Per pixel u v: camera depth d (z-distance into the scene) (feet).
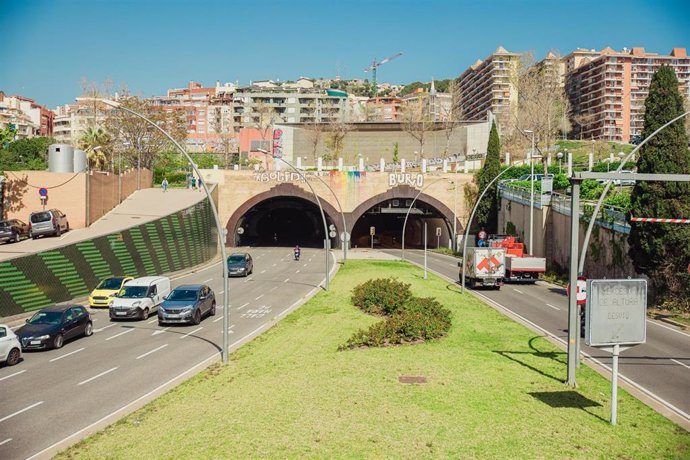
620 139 494.59
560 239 168.86
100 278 131.75
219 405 51.08
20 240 150.82
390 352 71.87
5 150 245.04
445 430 44.34
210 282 153.38
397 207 276.41
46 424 48.26
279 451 40.29
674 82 112.98
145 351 77.00
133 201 200.95
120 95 289.53
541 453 40.32
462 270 132.36
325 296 122.62
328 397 52.54
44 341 77.15
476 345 76.59
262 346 77.56
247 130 379.14
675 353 74.90
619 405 51.42
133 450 41.11
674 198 110.11
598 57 505.25
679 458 39.81
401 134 324.39
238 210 256.32
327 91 566.36
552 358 69.82
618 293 46.62
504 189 232.73
